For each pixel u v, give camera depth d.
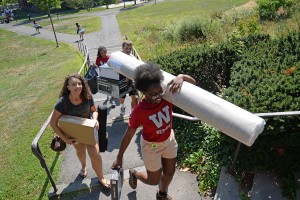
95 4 61.38
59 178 5.04
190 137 5.42
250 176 4.34
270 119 3.87
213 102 3.05
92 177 4.95
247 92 4.73
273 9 15.71
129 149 5.64
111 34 28.00
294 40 6.73
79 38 28.69
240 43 7.23
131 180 4.11
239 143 4.07
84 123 3.91
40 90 12.80
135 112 3.15
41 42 29.53
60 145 4.42
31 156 6.13
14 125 8.95
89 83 6.51
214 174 4.50
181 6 41.19
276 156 4.19
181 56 6.86
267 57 6.22
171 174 3.65
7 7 73.44
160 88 2.97
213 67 6.74
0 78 18.31
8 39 34.38
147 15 37.44
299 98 4.18
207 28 15.59
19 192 4.95
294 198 3.89
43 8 34.12
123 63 4.56
